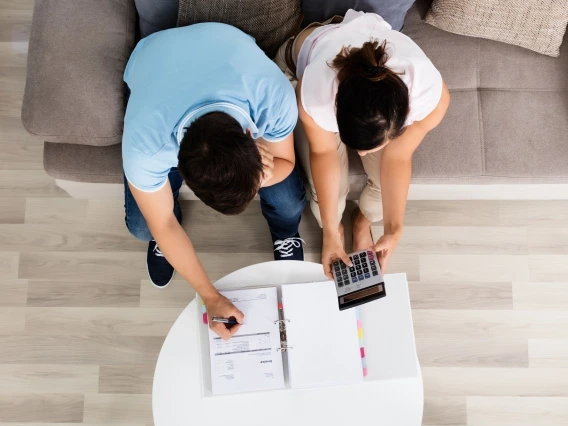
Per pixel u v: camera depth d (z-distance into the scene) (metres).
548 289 2.01
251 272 1.53
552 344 1.97
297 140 1.64
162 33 1.31
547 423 1.91
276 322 1.46
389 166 1.49
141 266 2.02
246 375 1.43
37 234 2.03
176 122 1.10
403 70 1.20
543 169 1.67
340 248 1.53
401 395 1.46
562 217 2.07
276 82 1.18
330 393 1.46
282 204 1.66
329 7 1.58
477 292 2.01
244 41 1.23
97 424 1.89
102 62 1.54
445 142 1.68
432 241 2.05
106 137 1.55
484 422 1.91
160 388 1.45
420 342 1.97
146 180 1.19
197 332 1.48
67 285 2.00
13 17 2.19
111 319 1.97
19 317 1.97
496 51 1.77
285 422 1.45
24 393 1.91
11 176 2.07
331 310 1.46
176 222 1.40
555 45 1.73
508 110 1.71
